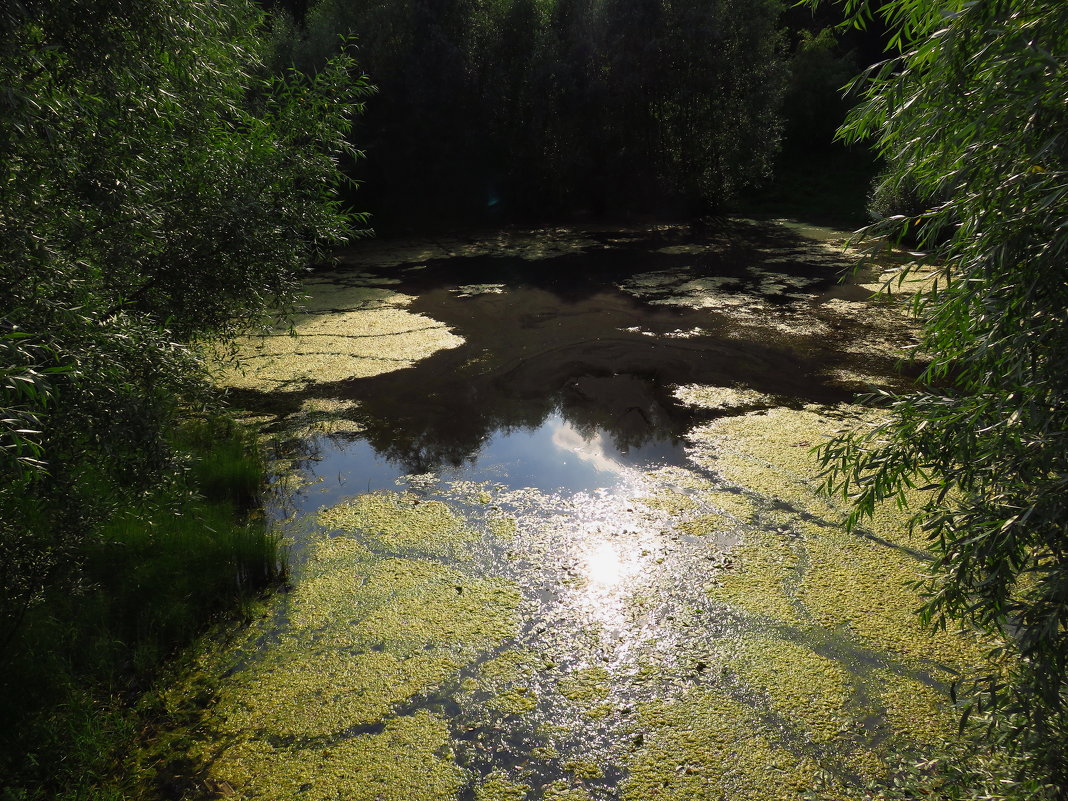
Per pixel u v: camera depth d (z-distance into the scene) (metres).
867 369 8.18
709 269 12.95
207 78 4.23
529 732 3.52
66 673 3.69
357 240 16.14
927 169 2.43
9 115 2.68
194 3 3.62
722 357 8.69
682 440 6.59
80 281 3.29
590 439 6.69
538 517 5.40
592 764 3.33
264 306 5.08
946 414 2.33
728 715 3.58
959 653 3.92
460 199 17.91
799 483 5.75
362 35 16.30
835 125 21.08
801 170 20.83
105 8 3.16
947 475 2.42
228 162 4.49
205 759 3.36
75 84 3.26
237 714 3.63
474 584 4.64
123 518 4.78
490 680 3.85
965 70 2.01
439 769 3.32
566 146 17.77
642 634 4.16
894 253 13.14
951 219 2.30
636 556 4.89
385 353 8.95
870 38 24.53
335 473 6.11
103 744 3.38
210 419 6.57
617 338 9.45
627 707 3.65
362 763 3.35
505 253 14.66
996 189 2.03
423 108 16.47
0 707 3.42
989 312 2.17
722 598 4.45
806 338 9.28
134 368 3.51
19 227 2.92
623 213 18.66
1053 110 1.85
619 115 17.70
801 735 3.45
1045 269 1.93
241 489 5.69
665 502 5.55
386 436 6.80
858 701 3.64
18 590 3.56
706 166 18.39
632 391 7.77
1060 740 2.25
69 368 2.47
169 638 4.14
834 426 6.73
